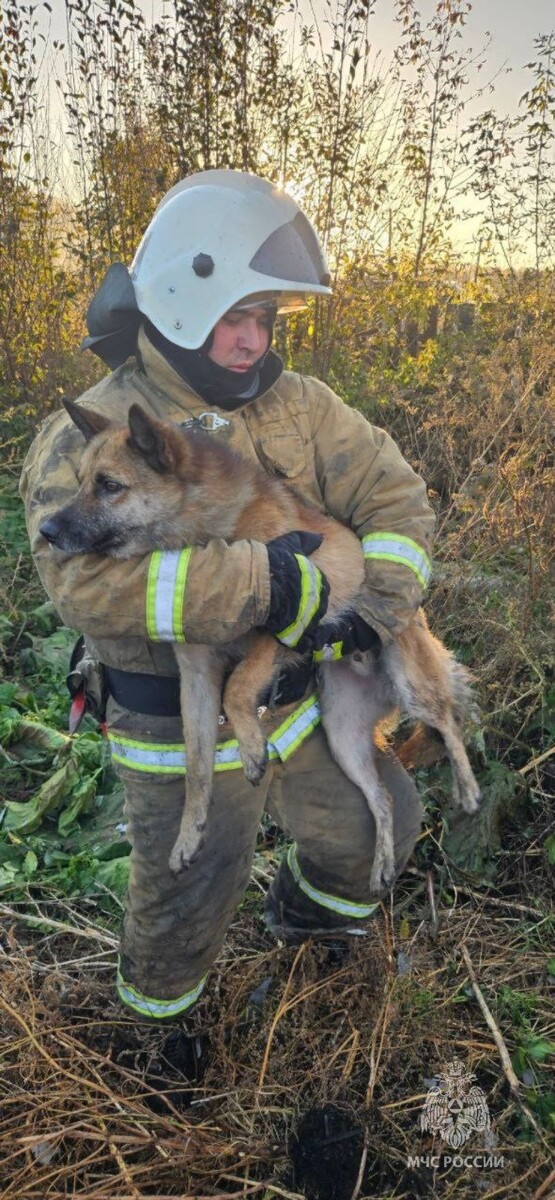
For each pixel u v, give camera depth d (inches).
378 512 103.6
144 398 102.6
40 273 285.4
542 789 152.9
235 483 100.8
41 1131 98.0
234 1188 96.3
